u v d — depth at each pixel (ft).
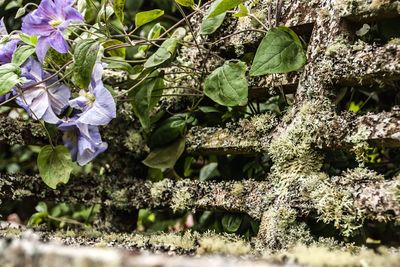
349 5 2.72
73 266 1.85
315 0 2.89
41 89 3.12
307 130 2.73
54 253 1.88
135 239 2.74
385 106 3.30
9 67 2.93
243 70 2.97
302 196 2.66
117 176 3.52
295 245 2.54
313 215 2.64
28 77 3.09
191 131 3.27
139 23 3.14
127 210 3.46
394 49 2.59
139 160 3.56
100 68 3.04
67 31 3.15
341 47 2.72
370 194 2.48
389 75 2.60
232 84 2.96
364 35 2.93
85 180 3.52
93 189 3.50
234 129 3.11
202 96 3.28
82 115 3.01
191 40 3.33
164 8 4.08
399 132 2.51
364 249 2.27
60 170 3.20
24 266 1.90
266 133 2.99
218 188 3.04
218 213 3.31
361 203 2.49
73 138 3.18
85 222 4.02
